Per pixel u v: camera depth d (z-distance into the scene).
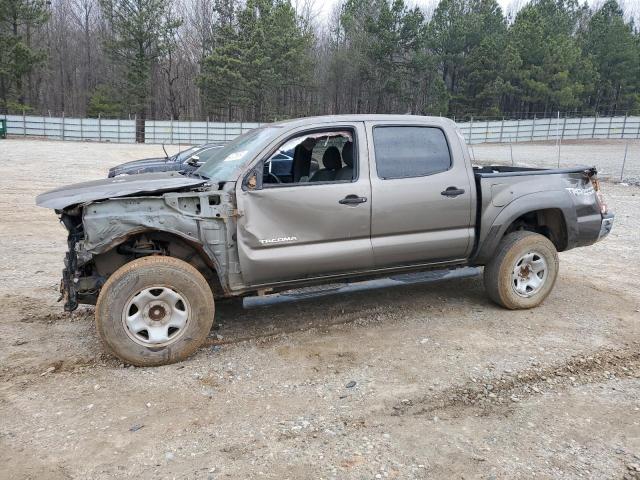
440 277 5.14
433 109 57.28
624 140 48.44
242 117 56.66
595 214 5.66
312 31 62.19
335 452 3.12
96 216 3.99
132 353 4.09
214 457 3.07
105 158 25.20
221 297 4.70
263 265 4.38
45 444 3.17
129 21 48.56
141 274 4.04
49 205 3.93
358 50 59.62
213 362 4.27
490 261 5.39
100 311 4.00
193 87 63.34
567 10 71.38
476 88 59.06
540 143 47.50
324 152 4.89
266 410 3.57
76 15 67.38
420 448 3.16
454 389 3.85
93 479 2.88
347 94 63.88
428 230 4.96
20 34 52.62
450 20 60.66
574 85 56.59
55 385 3.88
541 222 5.70
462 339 4.71
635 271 7.09
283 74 54.12
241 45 51.44
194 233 4.20
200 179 4.50
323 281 4.77
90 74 66.81
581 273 6.97
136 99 52.53
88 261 4.10
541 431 3.34
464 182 5.04
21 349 4.47
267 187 4.39
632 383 3.97
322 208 4.50
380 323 5.10
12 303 5.54
